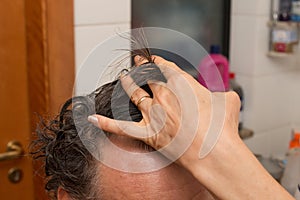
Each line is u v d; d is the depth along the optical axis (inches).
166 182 25.0
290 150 56.4
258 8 69.1
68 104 28.7
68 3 52.1
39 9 51.7
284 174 54.6
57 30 52.1
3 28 53.3
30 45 54.2
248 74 71.9
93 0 54.1
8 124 55.9
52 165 28.2
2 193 57.6
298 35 71.3
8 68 54.5
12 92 55.4
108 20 55.8
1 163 56.9
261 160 62.3
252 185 23.6
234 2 71.7
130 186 25.1
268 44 72.1
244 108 72.8
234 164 23.5
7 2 53.1
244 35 71.4
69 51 53.2
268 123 75.6
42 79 53.5
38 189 58.1
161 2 64.3
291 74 77.6
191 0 68.3
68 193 27.7
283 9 69.5
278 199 23.8
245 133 71.2
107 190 25.9
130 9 58.2
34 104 55.4
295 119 79.4
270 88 74.5
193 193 25.4
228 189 23.6
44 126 30.1
